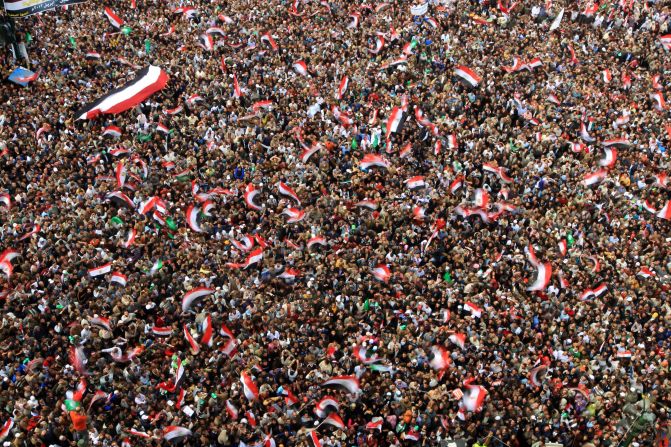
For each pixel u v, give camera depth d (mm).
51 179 44094
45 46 58188
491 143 50531
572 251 42000
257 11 65750
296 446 29953
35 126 48938
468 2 68000
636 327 37719
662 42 63344
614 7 67562
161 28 62500
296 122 50562
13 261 38188
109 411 31656
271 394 32656
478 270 39906
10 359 33281
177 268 38562
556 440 32500
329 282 38281
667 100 58031
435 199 44969
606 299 39188
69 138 47656
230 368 33312
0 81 53250
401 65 58062
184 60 58094
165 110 51312
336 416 31578
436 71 58781
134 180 44781
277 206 43812
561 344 36438
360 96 54969
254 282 38156
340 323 35656
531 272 40094
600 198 46188
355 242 41531
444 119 52031
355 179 45531
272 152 48281
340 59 59125
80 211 41406
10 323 34875
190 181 45312
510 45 62656
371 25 64125
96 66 56250
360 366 33594
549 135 51250
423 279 39281
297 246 40844
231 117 51031
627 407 32188
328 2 67188
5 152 45875
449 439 30672
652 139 52219
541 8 66875
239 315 36000
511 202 44719
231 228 42000
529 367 34469
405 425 31844
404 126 51094
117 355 33469
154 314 36250
